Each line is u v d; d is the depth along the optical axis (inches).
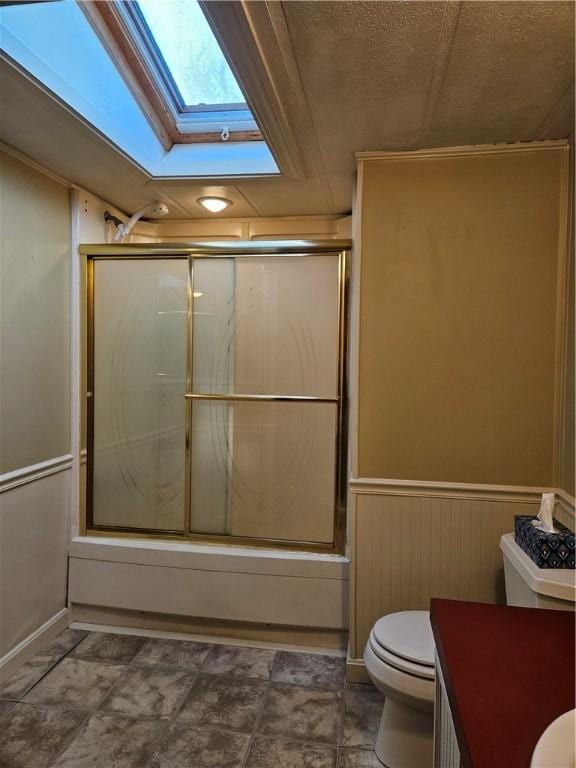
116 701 75.0
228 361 96.9
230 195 100.5
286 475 94.7
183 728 69.6
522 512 77.1
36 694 76.4
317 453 93.3
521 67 55.5
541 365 76.2
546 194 74.8
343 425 91.5
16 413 82.0
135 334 100.2
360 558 81.4
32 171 84.4
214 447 97.4
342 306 91.0
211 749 65.9
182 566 92.9
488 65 55.1
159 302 99.1
